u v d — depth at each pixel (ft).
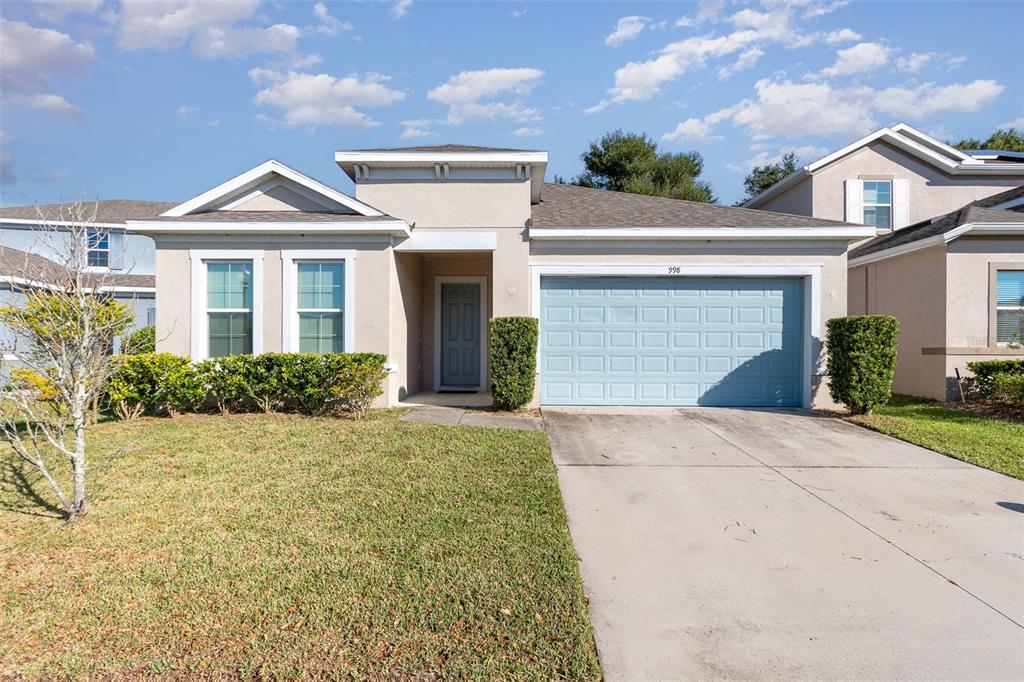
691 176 117.19
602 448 23.45
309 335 33.09
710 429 27.25
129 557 12.99
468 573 12.21
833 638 10.13
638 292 34.12
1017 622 10.68
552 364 34.09
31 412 15.30
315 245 32.53
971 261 36.37
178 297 32.63
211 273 32.99
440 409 31.73
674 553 13.60
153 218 32.76
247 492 17.20
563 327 34.19
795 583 12.16
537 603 11.05
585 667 9.14
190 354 32.58
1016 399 30.27
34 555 13.12
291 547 13.46
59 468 19.83
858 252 46.60
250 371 29.66
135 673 9.02
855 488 18.53
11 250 59.00
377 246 32.50
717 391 34.12
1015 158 55.36
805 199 50.55
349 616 10.53
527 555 13.10
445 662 9.24
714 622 10.64
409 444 22.81
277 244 32.55
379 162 33.68
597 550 13.75
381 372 29.84
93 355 16.24
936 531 14.99
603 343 34.12
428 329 41.57
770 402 34.04
